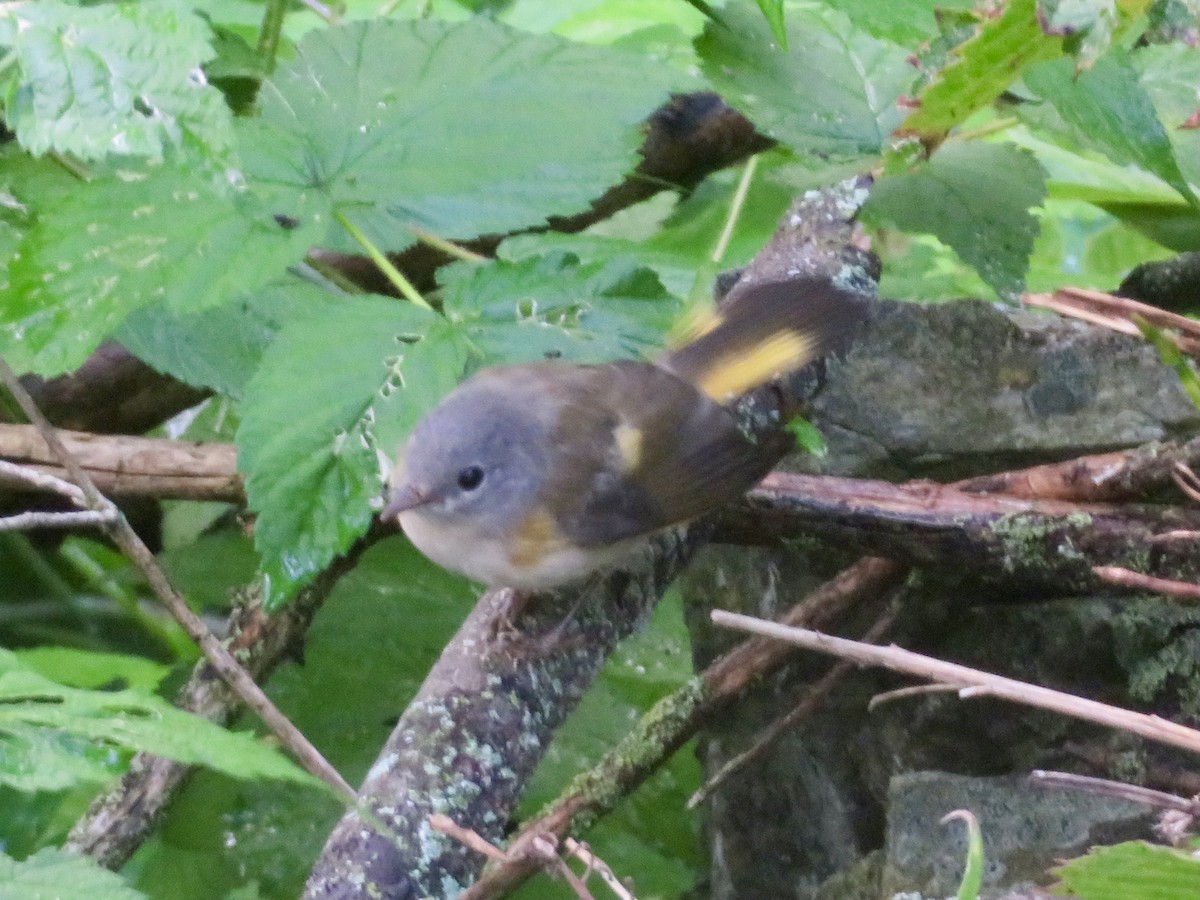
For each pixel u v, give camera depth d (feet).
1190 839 6.76
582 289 6.93
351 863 6.70
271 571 6.80
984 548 6.95
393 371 6.85
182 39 6.66
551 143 7.00
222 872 7.09
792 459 7.13
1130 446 7.07
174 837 7.10
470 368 6.91
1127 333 7.02
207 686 7.04
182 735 6.51
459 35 7.07
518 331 6.91
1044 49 6.77
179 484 7.09
